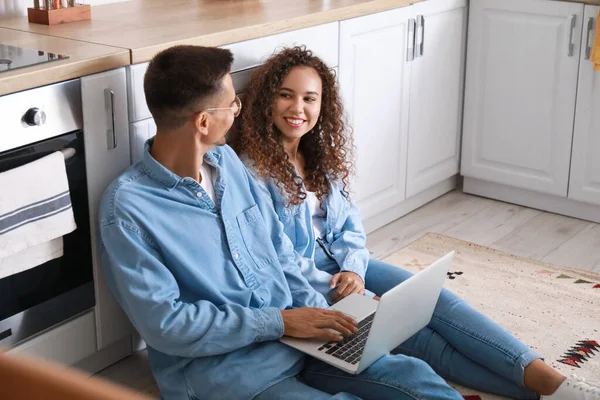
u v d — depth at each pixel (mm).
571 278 2508
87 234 1748
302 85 1918
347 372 1593
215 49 1611
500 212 3148
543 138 3055
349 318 1657
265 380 1561
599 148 2928
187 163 1627
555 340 2119
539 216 3115
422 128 3010
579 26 2840
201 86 1531
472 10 3082
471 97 3193
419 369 1563
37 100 1545
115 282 1657
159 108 1569
